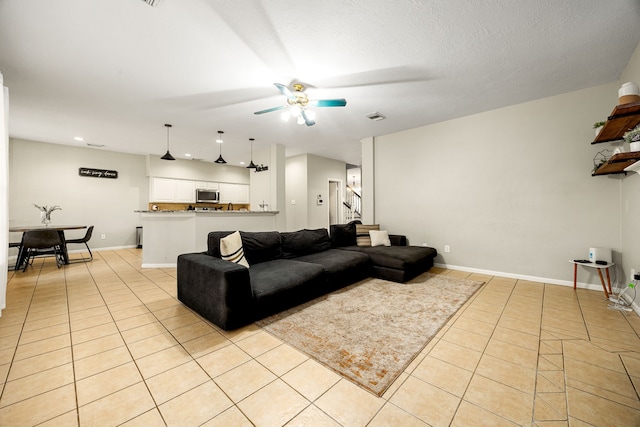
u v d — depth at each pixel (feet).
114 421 4.06
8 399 4.51
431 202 14.84
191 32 7.02
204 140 18.11
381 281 11.75
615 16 6.49
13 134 16.51
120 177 21.86
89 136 16.96
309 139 17.99
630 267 8.86
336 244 14.78
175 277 12.73
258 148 20.68
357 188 42.52
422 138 15.14
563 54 8.15
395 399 4.52
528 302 9.09
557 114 11.02
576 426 3.92
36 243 13.99
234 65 8.63
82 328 7.22
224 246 8.62
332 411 4.25
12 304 9.07
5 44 7.44
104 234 21.16
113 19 6.53
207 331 7.03
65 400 4.50
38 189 18.44
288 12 6.34
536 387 4.78
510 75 9.41
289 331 7.01
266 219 18.57
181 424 4.01
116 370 5.34
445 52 8.03
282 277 8.43
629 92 6.33
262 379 5.06
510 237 12.27
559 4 6.14
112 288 10.95
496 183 12.62
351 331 7.01
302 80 9.66
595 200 10.28
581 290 10.29
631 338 6.48
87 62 8.39
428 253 13.14
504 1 6.06
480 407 4.32
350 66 8.75
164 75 9.21
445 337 6.69
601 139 8.77
